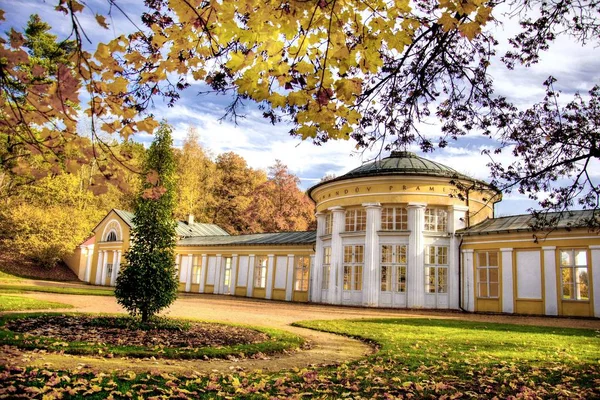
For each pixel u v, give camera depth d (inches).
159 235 521.3
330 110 144.6
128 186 150.6
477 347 404.5
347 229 1145.4
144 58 147.3
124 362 290.2
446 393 239.8
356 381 260.7
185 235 1796.3
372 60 151.8
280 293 1348.4
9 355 277.7
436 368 304.0
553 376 280.8
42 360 271.7
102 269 1865.2
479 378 273.1
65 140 142.9
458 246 1045.8
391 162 1147.9
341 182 1143.6
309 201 2288.4
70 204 2021.4
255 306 991.0
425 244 1048.2
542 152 323.6
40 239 1844.2
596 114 321.1
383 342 438.9
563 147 319.3
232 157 2466.8
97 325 464.1
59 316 514.3
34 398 204.2
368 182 1100.5
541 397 231.6
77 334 400.2
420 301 1019.3
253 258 1460.4
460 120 290.2
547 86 314.3
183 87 171.3
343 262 1127.6
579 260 850.1
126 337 400.2
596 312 810.2
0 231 1825.8
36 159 154.5
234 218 2314.2
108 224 1894.7
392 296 1045.2
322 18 141.6
